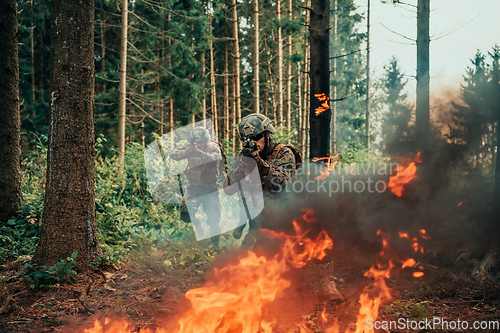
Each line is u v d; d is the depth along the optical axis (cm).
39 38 1855
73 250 373
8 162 539
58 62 375
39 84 1892
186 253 455
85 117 382
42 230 379
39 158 807
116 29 1873
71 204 374
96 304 323
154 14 1742
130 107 1700
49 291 338
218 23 2294
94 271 377
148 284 371
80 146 379
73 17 372
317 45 564
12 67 553
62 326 287
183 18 1708
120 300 328
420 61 768
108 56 1898
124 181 686
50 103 381
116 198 675
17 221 514
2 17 548
